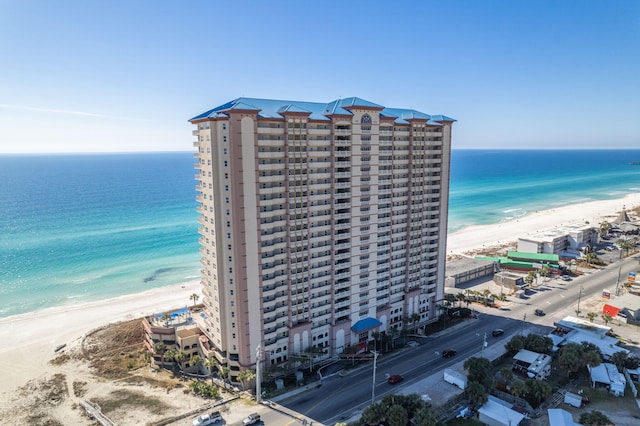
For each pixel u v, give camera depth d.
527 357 92.00
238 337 85.81
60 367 101.69
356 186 97.38
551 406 77.69
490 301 135.12
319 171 92.88
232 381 88.25
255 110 79.94
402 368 94.31
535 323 118.88
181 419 76.62
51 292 155.50
